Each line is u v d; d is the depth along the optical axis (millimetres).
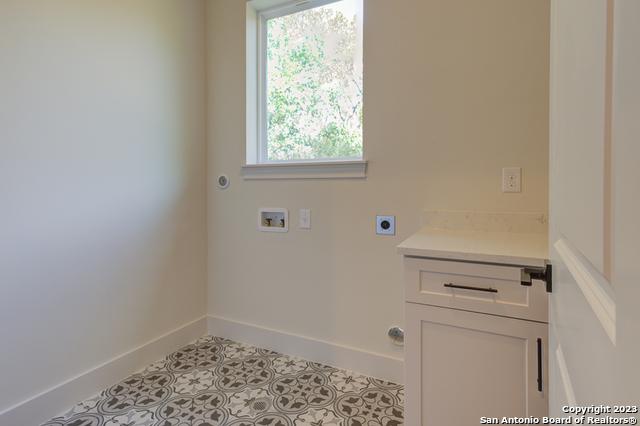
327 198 1975
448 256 1177
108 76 1757
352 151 1995
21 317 1443
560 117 676
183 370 1941
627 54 326
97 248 1732
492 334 1128
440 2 1646
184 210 2232
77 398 1635
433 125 1685
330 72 2049
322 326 2023
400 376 1808
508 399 1114
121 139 1833
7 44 1372
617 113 353
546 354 1054
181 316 2223
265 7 2188
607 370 392
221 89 2281
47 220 1522
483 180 1598
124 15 1829
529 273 1054
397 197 1782
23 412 1445
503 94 1547
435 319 1208
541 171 1495
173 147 2141
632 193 315
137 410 1589
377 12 1781
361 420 1520
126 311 1883
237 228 2283
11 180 1399
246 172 2217
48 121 1515
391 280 1825
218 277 2383
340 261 1954
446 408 1203
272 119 2256
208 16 2309
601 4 412
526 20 1496
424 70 1691
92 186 1701
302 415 1552
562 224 659
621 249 340
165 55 2066
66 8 1569
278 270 2152
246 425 1484
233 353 2146
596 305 438
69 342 1617
